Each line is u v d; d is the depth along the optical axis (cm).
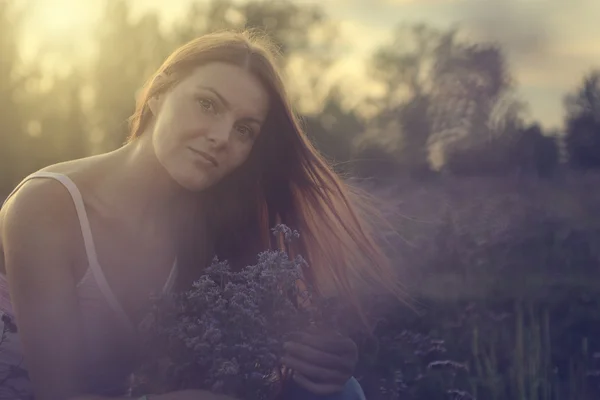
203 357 283
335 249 345
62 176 306
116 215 310
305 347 299
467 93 4719
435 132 4612
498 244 1116
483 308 726
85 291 307
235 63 302
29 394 321
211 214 328
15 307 301
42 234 298
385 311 629
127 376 315
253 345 284
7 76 2147
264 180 331
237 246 337
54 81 2272
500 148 3612
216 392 282
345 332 330
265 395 295
